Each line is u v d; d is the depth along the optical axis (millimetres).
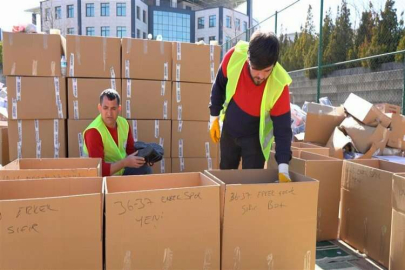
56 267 1332
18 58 2982
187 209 1470
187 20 38969
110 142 2686
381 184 2166
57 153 3141
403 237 1937
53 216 1314
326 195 2504
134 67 3248
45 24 34000
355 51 8211
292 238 1654
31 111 3047
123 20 35531
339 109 4312
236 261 1571
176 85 3375
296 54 9453
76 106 3137
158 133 3369
